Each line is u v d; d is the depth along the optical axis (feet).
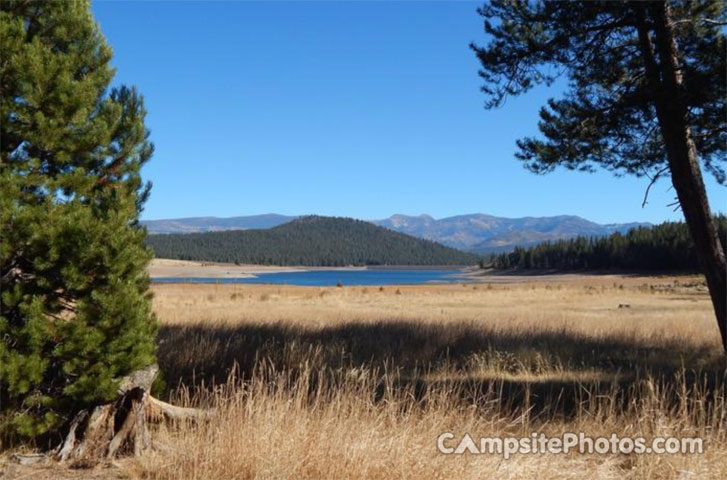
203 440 16.24
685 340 43.57
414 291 174.29
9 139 17.72
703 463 16.03
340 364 31.14
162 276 398.42
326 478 14.85
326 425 16.03
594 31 36.01
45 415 17.28
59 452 16.93
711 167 38.19
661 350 39.99
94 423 17.22
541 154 37.70
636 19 34.55
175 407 19.48
